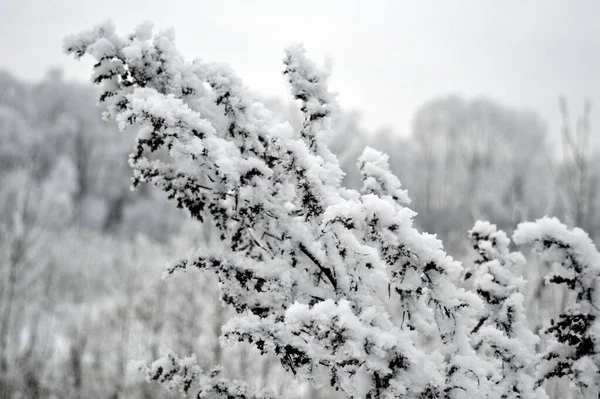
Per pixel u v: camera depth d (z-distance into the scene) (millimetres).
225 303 2760
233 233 2871
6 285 12219
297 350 2303
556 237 2666
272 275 2576
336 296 2498
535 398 2637
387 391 2133
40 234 13547
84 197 40906
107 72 2605
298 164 2484
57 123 54156
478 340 2822
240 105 2717
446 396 2305
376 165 3021
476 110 34156
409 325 2502
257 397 2580
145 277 10789
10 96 57781
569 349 2678
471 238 3295
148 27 2674
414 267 2369
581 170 3928
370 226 2305
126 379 9445
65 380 10977
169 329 9711
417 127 36906
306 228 2668
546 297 3682
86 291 14680
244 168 2482
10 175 15750
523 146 29531
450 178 31734
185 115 2354
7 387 11031
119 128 2369
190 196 2797
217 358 8344
